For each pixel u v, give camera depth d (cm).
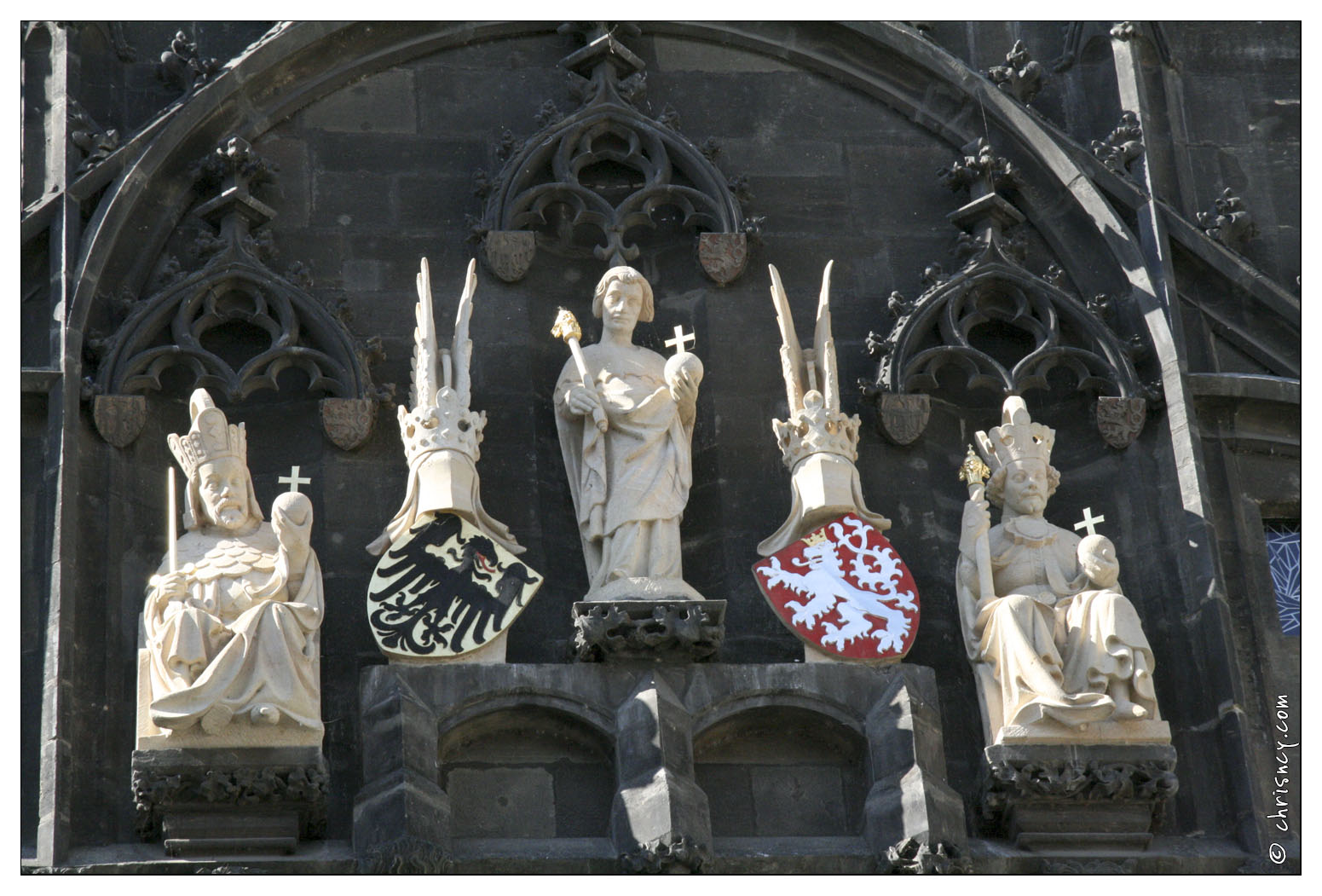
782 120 4681
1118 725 3884
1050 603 3994
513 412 4312
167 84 4594
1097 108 4756
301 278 4366
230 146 4431
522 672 3912
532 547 4184
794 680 3947
